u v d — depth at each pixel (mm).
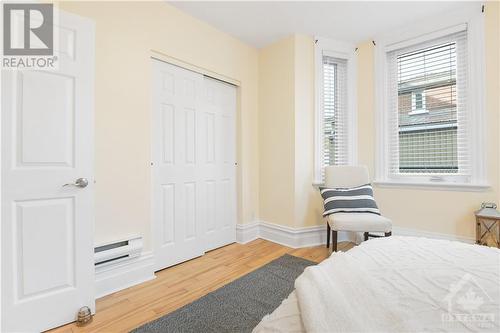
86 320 1418
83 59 1483
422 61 2625
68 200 1431
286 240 2814
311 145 2873
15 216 1267
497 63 2152
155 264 2104
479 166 2230
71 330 1359
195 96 2500
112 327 1385
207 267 2215
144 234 1989
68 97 1436
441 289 627
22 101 1295
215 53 2625
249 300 1651
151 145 2088
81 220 1470
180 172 2350
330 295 609
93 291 1507
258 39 2898
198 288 1824
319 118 2895
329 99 3047
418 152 2652
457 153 2408
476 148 2250
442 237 2420
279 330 585
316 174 2871
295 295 703
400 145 2775
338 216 2246
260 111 3119
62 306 1397
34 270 1314
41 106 1346
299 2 2225
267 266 2209
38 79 1339
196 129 2510
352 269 760
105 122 1793
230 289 1798
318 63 2867
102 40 1790
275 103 2961
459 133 2393
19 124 1284
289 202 2812
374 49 2873
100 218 1754
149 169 2037
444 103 2486
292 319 605
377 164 2842
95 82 1750
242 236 2910
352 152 2988
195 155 2498
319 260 2344
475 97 2252
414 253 897
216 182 2742
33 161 1318
